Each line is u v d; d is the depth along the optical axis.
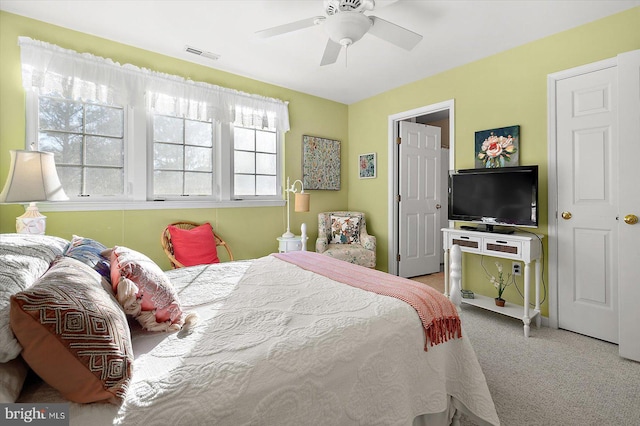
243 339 1.03
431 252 4.53
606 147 2.38
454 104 3.34
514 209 2.69
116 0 2.19
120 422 0.70
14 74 2.35
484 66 3.09
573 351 2.23
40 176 1.85
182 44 2.81
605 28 2.37
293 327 1.12
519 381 1.85
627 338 2.08
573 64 2.53
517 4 2.23
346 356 1.03
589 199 2.47
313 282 1.68
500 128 2.96
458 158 3.32
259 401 0.82
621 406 1.62
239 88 3.51
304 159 4.13
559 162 2.62
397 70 3.41
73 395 0.73
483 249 2.78
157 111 2.93
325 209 4.42
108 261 1.45
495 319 2.86
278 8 2.27
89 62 2.58
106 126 2.77
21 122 2.38
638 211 2.05
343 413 0.98
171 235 2.94
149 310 1.12
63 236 2.56
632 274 2.07
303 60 3.14
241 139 3.64
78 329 0.74
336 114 4.50
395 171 4.11
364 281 1.66
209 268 2.00
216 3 2.22
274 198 3.92
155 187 3.05
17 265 1.04
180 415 0.73
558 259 2.64
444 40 2.74
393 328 1.20
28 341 0.70
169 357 0.93
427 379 1.28
